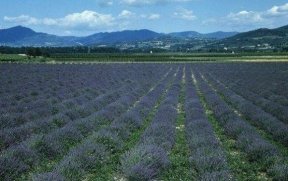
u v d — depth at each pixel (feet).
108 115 64.08
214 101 81.35
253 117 63.00
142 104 76.07
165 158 37.06
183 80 159.22
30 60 344.90
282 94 98.17
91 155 38.17
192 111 67.72
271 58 374.22
